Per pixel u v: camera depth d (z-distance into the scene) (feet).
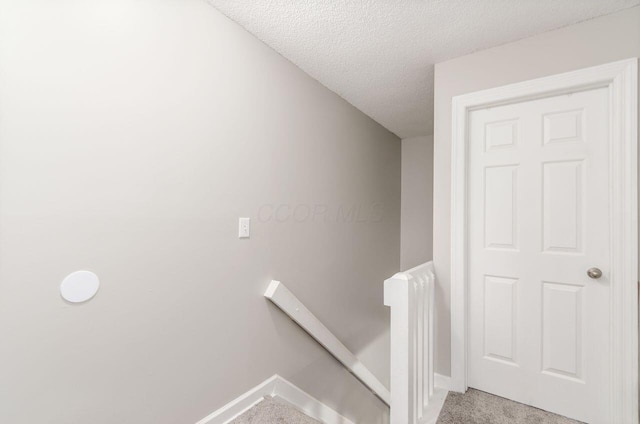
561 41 4.92
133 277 3.77
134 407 3.77
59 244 3.17
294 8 4.65
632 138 4.35
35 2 2.99
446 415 4.83
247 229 5.26
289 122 6.16
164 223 4.09
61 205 3.18
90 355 3.40
